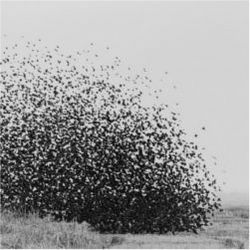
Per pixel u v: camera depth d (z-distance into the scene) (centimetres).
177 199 1736
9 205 1798
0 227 1541
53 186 1798
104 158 1766
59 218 1753
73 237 1495
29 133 1827
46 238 1484
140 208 1720
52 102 1852
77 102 1836
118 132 1786
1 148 1827
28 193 1794
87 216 1753
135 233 1708
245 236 1642
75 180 1772
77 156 1788
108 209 1727
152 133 1767
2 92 1864
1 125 1838
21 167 1812
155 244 1483
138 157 1745
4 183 1812
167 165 1745
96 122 1806
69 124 1822
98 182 1750
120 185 1733
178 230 1744
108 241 1539
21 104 1859
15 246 1413
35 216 1738
